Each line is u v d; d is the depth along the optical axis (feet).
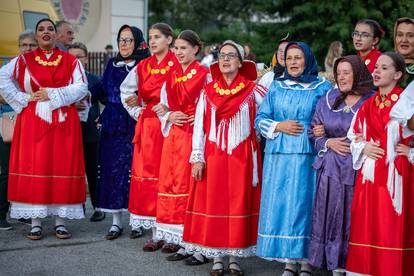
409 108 14.25
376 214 14.74
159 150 19.88
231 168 17.11
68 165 20.53
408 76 18.35
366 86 15.70
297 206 16.19
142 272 17.78
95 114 23.16
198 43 18.74
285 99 16.55
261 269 18.35
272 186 16.47
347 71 15.58
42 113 20.18
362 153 15.03
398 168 14.61
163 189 18.90
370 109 15.11
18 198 20.33
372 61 19.48
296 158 16.28
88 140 22.91
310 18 70.90
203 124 17.48
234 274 17.46
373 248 14.76
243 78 17.49
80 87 20.47
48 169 20.31
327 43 70.18
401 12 68.23
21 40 22.09
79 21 52.60
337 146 15.56
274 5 74.59
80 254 19.35
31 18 29.63
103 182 21.33
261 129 16.67
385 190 14.65
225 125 17.21
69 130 20.57
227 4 117.29
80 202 20.84
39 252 19.47
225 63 17.12
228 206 17.11
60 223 21.21
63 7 51.49
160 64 19.81
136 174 20.16
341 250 15.46
